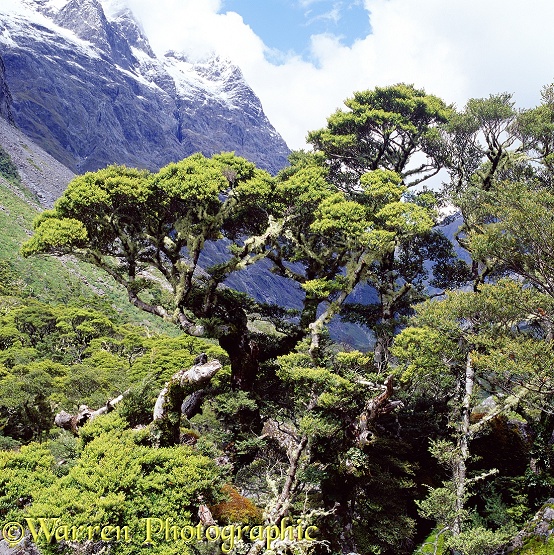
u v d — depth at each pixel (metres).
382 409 20.48
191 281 26.02
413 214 22.80
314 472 19.23
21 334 66.00
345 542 20.55
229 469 18.45
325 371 20.22
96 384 43.28
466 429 21.12
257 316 30.05
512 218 19.22
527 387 17.69
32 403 37.28
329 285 24.28
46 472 15.58
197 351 52.50
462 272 29.09
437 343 20.78
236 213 27.23
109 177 23.66
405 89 30.86
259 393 26.95
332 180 31.31
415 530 23.09
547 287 20.36
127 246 24.69
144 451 15.84
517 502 22.98
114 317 89.88
